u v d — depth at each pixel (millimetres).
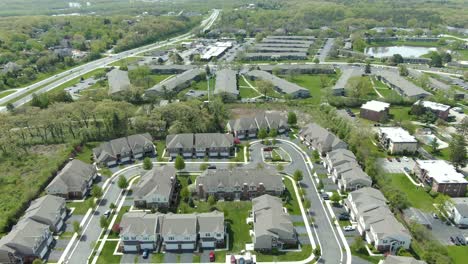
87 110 165250
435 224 108938
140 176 131500
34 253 94062
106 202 119062
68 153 145375
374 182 127125
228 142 147875
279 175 123562
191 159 145625
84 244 101000
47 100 190000
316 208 115625
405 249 97375
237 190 120562
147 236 98250
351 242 101438
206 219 101812
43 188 125188
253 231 105500
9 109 185750
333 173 131875
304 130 161875
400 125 172750
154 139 161500
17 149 150250
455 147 141250
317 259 95188
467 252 97688
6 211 112875
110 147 143625
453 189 121938
